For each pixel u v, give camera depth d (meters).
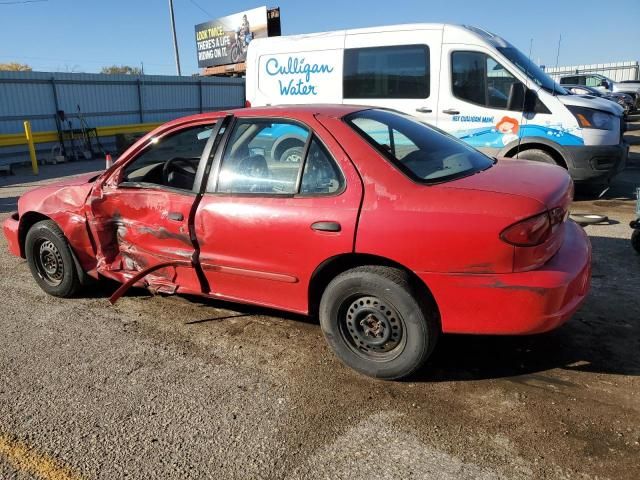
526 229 2.66
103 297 4.54
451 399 2.91
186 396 3.03
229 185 3.46
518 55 7.41
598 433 2.57
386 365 3.04
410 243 2.82
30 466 2.50
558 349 3.38
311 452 2.53
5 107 16.08
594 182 7.14
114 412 2.90
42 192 4.44
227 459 2.50
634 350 3.34
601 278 4.53
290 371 3.26
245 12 31.91
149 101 20.84
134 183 3.89
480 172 3.22
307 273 3.18
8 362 3.47
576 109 6.92
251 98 8.89
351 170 3.04
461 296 2.80
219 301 4.37
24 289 4.79
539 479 2.29
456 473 2.36
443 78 7.39
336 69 8.05
